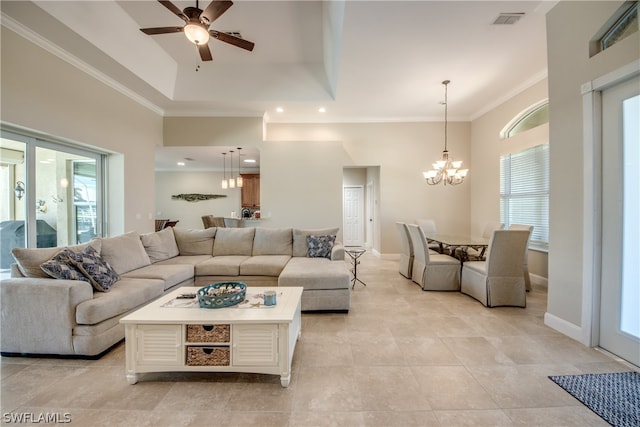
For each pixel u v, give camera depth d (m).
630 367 2.04
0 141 3.17
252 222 5.88
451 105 5.48
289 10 3.58
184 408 1.65
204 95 5.07
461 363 2.12
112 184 4.60
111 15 3.45
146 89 4.63
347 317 3.03
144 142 5.10
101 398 1.74
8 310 2.19
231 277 3.70
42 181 3.60
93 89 3.97
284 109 5.63
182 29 2.69
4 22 2.87
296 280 3.11
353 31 3.09
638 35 1.93
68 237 3.99
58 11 2.90
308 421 1.55
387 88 4.66
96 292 2.47
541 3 2.66
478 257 4.43
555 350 2.29
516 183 4.77
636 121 2.06
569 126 2.50
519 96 4.65
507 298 3.30
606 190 2.25
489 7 2.71
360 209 8.39
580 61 2.39
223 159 7.49
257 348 1.88
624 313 2.15
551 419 1.56
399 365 2.10
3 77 2.89
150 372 1.97
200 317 1.90
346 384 1.88
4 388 1.84
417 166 6.32
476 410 1.63
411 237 4.55
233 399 1.73
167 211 9.55
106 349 2.29
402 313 3.13
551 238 2.72
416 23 2.95
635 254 2.08
